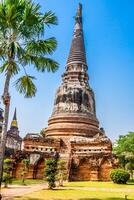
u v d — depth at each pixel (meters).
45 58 24.77
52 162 36.59
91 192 31.06
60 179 41.62
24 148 58.22
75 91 71.00
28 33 23.94
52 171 36.06
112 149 60.62
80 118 67.94
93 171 54.31
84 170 55.59
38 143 58.91
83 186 40.53
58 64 25.14
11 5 22.75
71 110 68.88
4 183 39.22
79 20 83.88
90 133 67.25
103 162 55.12
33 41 24.19
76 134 65.94
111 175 45.78
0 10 22.80
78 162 56.09
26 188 36.16
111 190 34.84
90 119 69.19
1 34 23.62
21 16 23.45
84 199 25.11
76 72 75.44
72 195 27.92
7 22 22.92
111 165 54.12
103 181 52.66
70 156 56.72
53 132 67.50
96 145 57.12
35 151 57.09
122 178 44.50
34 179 53.53
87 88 73.31
